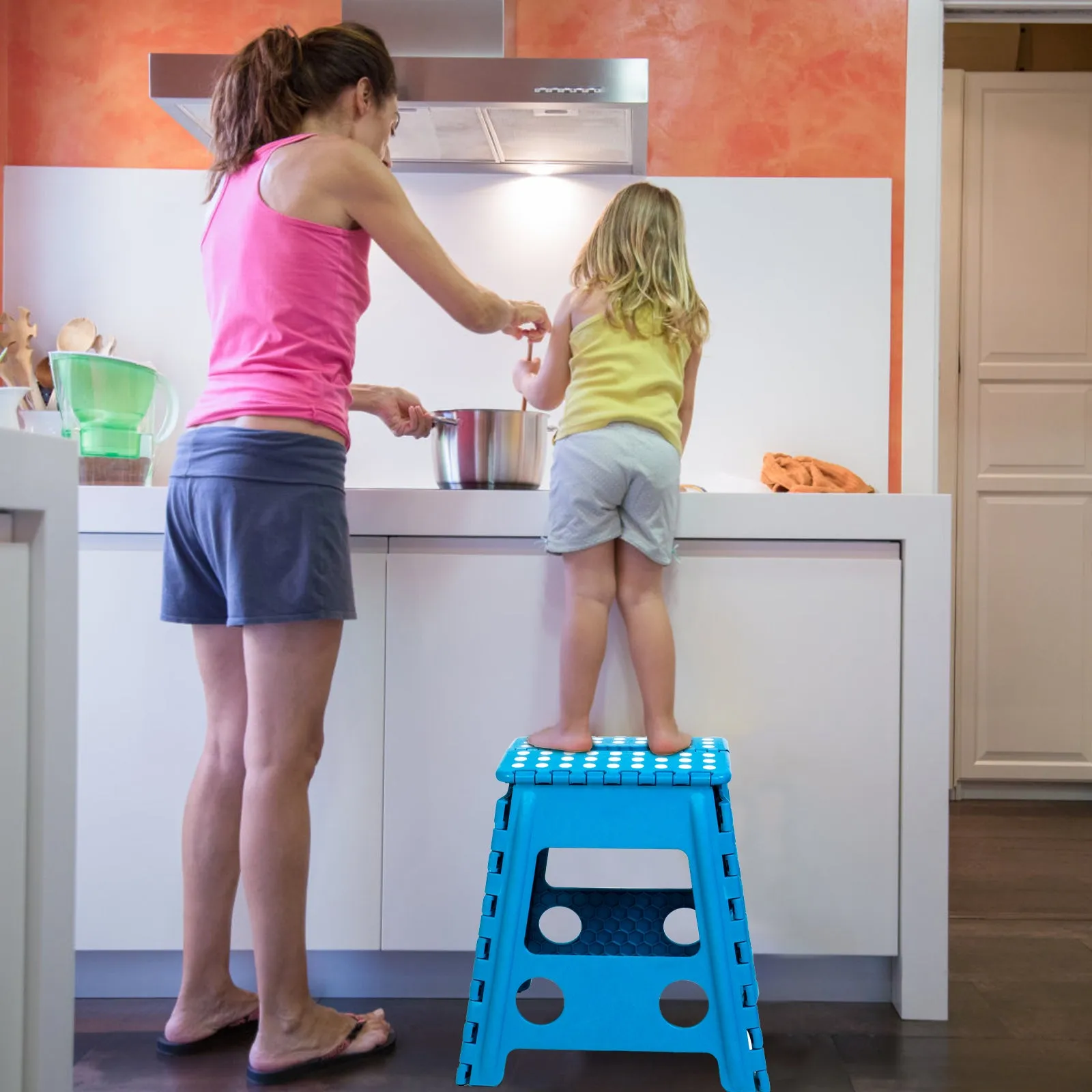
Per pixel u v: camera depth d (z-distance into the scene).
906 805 1.61
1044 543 3.17
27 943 0.81
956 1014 1.62
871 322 2.45
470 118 2.09
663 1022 1.35
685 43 2.47
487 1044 1.36
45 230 2.47
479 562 1.64
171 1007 1.65
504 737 1.64
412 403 1.72
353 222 1.37
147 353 2.47
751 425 2.46
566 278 2.46
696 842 1.35
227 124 1.39
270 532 1.30
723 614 1.63
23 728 0.80
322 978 1.70
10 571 0.78
